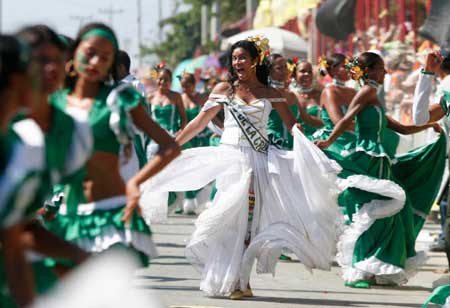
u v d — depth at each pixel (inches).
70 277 369.7
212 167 652.7
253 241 645.3
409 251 741.3
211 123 702.5
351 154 737.0
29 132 321.7
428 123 711.7
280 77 925.8
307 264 666.2
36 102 318.7
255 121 657.0
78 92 422.3
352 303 644.1
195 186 652.7
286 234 655.8
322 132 821.2
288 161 665.6
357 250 718.5
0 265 335.3
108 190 416.2
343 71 811.4
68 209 418.3
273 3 2265.0
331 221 668.7
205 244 653.3
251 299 647.8
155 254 424.2
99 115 411.5
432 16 1153.4
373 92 729.6
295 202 661.9
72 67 429.7
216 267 640.4
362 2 1788.9
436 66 701.9
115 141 415.5
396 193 708.7
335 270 808.9
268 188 658.8
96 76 417.7
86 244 411.2
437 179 768.3
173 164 650.8
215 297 650.2
